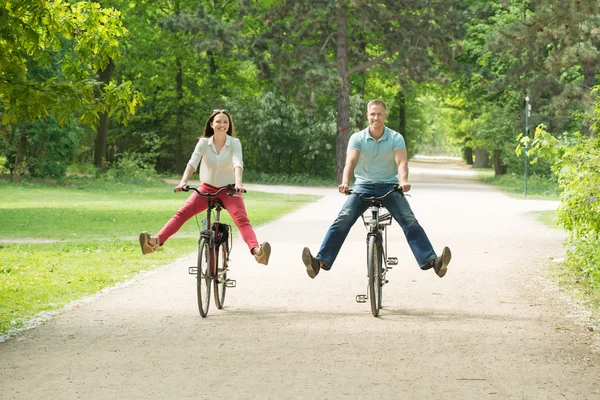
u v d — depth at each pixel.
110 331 11.18
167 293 14.55
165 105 83.12
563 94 55.81
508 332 11.14
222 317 12.29
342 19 67.31
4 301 13.36
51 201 45.66
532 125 61.22
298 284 15.69
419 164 148.38
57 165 64.62
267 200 47.25
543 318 12.20
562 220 16.56
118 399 7.89
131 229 28.77
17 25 13.95
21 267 17.80
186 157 84.31
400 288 15.13
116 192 56.31
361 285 15.55
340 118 68.56
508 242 23.59
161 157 87.94
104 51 16.23
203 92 82.31
